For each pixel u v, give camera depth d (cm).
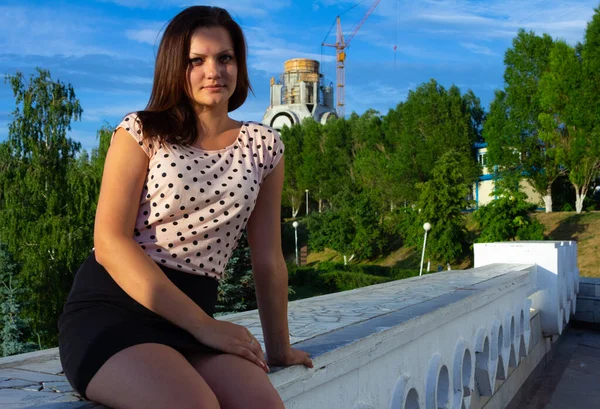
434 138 4609
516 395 676
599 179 4250
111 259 154
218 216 171
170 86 172
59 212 2844
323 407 235
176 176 165
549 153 3888
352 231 4459
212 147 177
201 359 157
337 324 315
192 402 133
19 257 2692
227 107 188
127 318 153
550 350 893
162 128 165
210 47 174
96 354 145
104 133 2967
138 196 164
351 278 3052
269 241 191
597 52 3616
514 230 3447
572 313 1070
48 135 3016
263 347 264
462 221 3719
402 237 4522
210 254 174
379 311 370
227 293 1394
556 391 727
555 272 820
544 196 4150
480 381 521
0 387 185
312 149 6191
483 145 4838
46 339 2131
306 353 211
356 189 4947
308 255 5119
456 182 3744
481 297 486
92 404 154
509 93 4125
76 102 3098
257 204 191
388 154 5078
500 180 4088
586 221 3578
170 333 155
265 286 191
